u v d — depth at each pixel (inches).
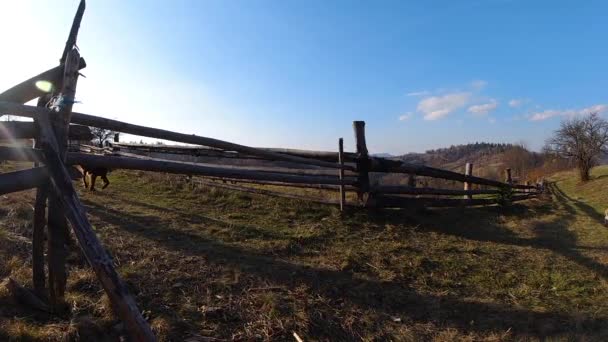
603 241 289.7
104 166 140.1
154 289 167.8
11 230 198.7
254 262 205.0
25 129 125.7
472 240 280.7
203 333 147.3
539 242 287.0
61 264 139.6
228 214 287.4
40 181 118.7
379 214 310.8
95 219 240.8
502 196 391.2
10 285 140.6
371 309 179.8
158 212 272.1
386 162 313.7
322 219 291.7
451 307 190.2
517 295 206.7
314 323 163.5
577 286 218.8
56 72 128.2
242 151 231.8
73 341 127.9
